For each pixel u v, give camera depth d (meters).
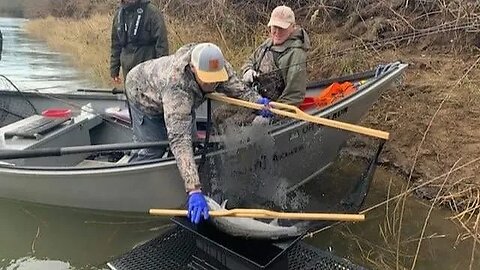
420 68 5.45
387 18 6.38
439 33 5.75
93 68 8.30
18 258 3.61
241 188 3.61
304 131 3.85
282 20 3.86
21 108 5.38
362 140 4.86
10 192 4.05
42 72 8.38
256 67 4.08
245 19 7.71
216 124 3.65
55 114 4.54
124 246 3.71
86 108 4.98
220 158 3.55
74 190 3.85
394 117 4.93
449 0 5.98
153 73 3.38
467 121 4.54
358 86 4.23
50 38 12.09
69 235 3.88
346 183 4.25
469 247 3.50
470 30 5.49
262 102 3.41
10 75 8.20
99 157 4.63
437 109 4.71
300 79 3.85
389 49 6.00
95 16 12.64
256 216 2.65
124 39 4.92
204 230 2.89
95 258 3.61
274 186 3.79
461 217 3.79
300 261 2.92
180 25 8.10
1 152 3.47
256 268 2.54
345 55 6.14
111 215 3.95
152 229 3.87
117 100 5.13
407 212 3.96
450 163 4.27
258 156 3.71
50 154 3.48
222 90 3.38
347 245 3.57
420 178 4.33
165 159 3.60
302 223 3.19
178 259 2.98
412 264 3.35
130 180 3.69
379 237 3.64
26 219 4.13
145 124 3.62
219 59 2.88
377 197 4.17
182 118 2.91
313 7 7.16
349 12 6.90
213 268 2.80
